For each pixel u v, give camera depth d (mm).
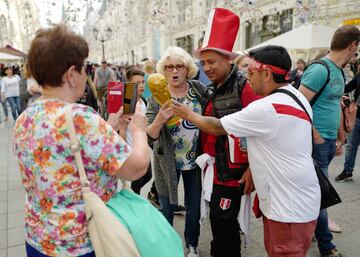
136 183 3168
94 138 1088
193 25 18578
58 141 1077
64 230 1120
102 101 3805
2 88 9766
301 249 1711
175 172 2336
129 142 1428
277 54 1638
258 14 12008
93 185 1146
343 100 2980
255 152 1705
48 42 1096
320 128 2568
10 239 2996
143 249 1180
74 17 11211
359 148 5844
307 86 2471
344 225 3102
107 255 1099
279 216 1662
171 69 2252
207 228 3160
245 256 2664
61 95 1154
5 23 35875
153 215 1282
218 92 2068
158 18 19281
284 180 1636
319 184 1872
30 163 1126
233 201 2088
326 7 9289
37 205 1166
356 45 2445
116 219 1125
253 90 1799
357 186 4102
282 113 1587
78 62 1143
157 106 2328
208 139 2201
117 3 28172
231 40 1956
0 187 4379
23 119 1160
